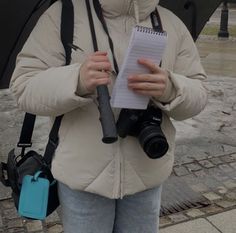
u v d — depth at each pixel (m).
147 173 1.96
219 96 7.05
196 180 4.36
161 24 1.96
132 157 1.91
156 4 1.92
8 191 4.04
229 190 4.19
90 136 1.86
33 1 2.18
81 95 1.77
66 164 1.90
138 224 2.10
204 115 6.13
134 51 1.68
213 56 10.76
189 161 4.75
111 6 1.84
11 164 2.07
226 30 13.88
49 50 1.88
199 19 2.54
